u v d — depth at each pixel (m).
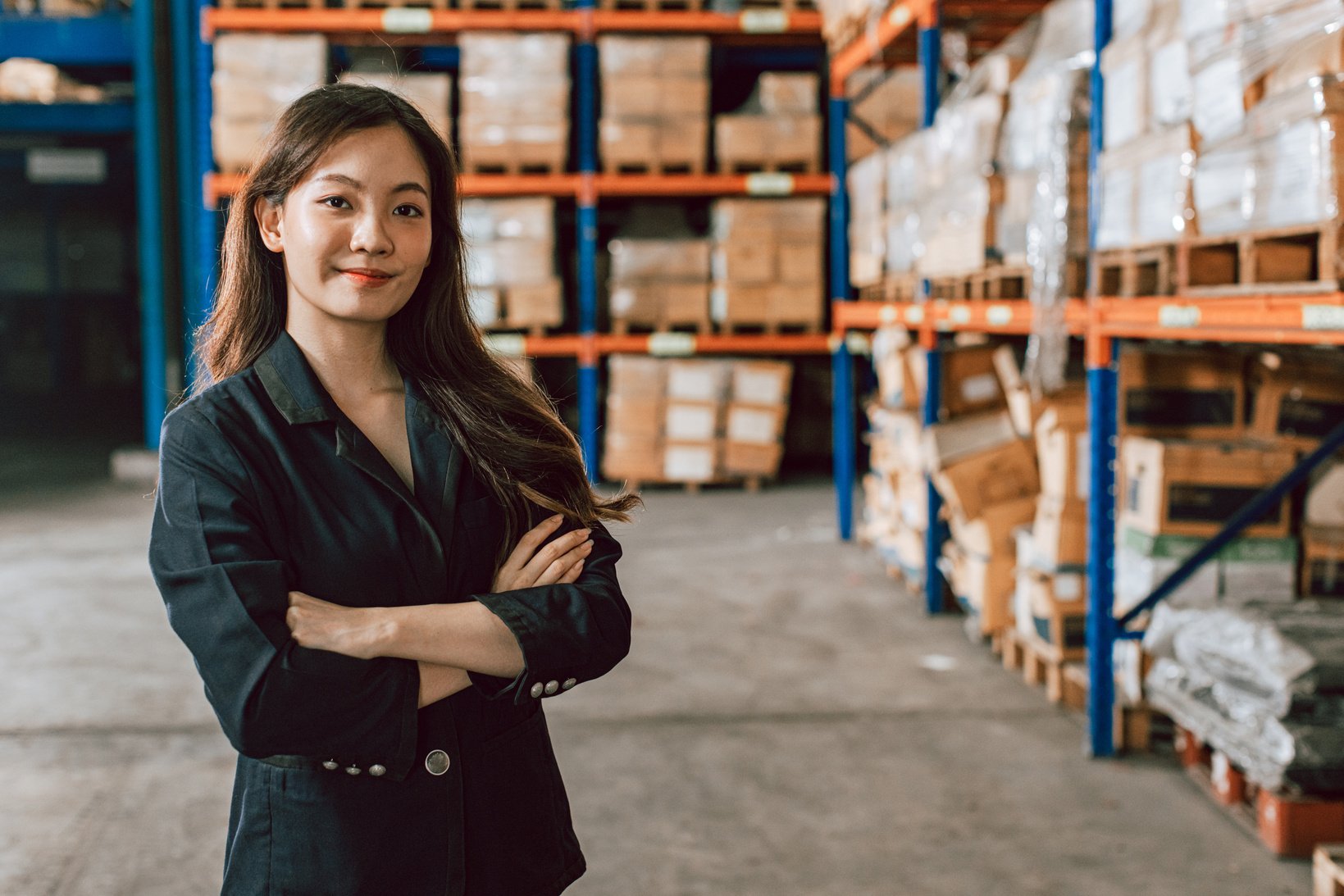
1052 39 4.59
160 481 1.31
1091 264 3.98
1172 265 3.43
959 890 3.07
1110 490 3.95
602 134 8.96
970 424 5.21
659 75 8.85
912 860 3.25
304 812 1.31
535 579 1.42
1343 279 2.64
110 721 4.37
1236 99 3.01
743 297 9.14
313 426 1.37
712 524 8.32
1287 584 3.96
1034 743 4.13
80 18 10.38
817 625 5.73
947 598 5.96
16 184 17.12
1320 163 2.65
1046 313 4.11
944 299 5.56
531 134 8.84
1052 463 4.45
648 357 9.57
